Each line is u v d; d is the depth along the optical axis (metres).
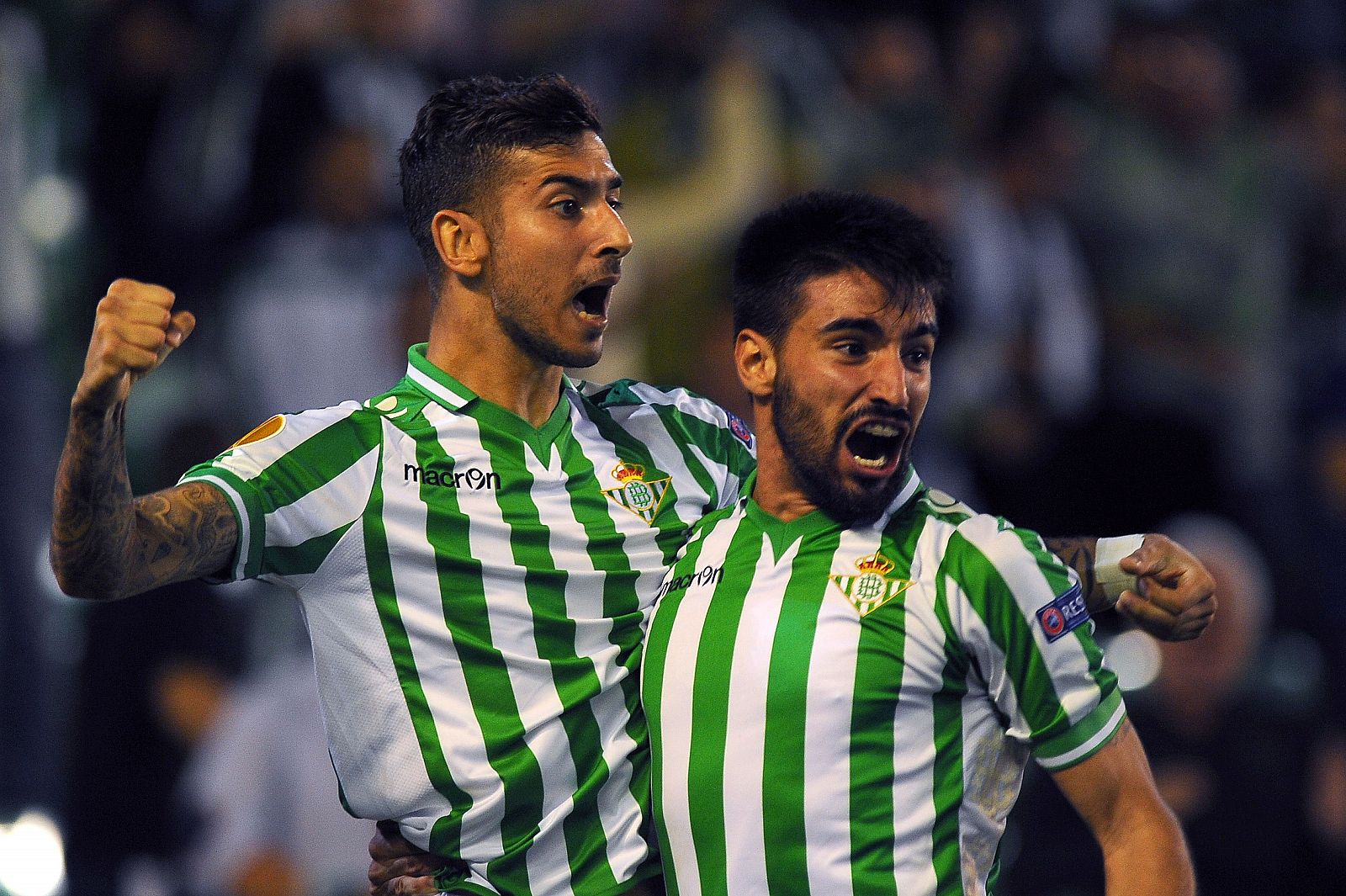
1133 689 21.47
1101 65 31.20
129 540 11.20
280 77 27.45
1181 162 30.44
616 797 12.92
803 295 12.12
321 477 12.49
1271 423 29.98
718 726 12.20
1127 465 28.86
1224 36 33.94
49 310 28.52
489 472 12.99
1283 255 31.06
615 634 13.02
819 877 11.84
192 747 22.30
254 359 26.55
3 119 26.11
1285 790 21.17
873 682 11.86
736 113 28.83
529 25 31.19
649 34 29.67
